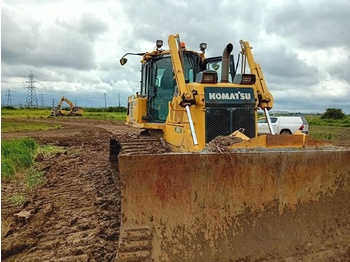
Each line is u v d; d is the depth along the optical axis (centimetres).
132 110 959
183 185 403
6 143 1239
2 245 502
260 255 406
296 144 466
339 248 430
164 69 775
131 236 382
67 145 1847
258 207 423
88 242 514
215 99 570
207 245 399
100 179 902
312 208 442
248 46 693
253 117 589
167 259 385
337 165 453
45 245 512
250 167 421
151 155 391
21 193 776
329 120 4850
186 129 584
